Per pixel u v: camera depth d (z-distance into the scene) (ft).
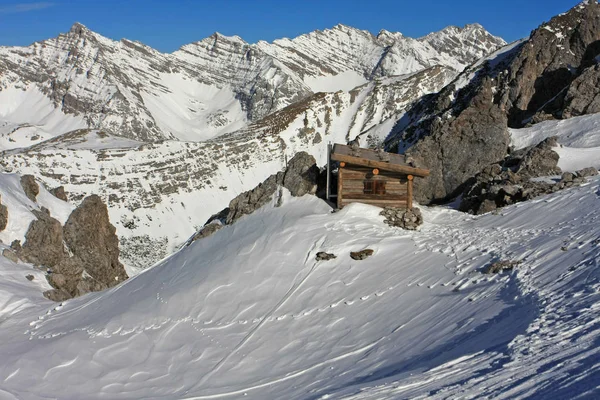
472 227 100.99
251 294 94.63
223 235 120.06
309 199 117.70
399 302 78.64
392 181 110.11
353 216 107.65
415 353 61.11
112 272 186.80
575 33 292.61
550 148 125.80
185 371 77.56
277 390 64.80
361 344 70.54
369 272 91.66
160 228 625.41
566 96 179.01
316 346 74.59
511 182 116.06
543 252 77.36
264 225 114.32
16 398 77.30
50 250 156.87
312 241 102.58
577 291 59.31
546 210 97.91
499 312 62.64
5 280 135.85
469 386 44.65
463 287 75.25
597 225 80.59
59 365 85.46
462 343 57.72
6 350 96.99
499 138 133.49
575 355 43.98
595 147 128.47
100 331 95.40
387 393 48.85
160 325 93.15
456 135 136.15
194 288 100.42
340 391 54.65
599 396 36.47
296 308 87.30
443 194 133.39
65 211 193.98
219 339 84.33
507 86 289.53
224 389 69.46
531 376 43.01
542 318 54.60
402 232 103.45
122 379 79.05
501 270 75.56
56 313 116.98
